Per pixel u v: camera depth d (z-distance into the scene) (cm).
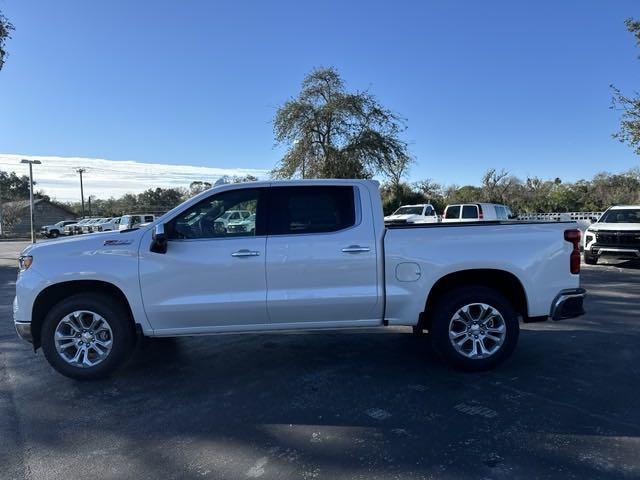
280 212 506
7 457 354
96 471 333
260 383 493
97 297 496
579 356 561
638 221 1401
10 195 8294
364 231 503
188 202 507
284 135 2858
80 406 443
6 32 1373
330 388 476
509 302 510
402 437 374
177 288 491
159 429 395
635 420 398
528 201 4831
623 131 1656
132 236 501
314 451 355
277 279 494
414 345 616
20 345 650
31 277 491
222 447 363
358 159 2786
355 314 506
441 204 4356
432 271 500
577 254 523
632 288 1024
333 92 2864
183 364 555
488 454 346
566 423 394
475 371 509
